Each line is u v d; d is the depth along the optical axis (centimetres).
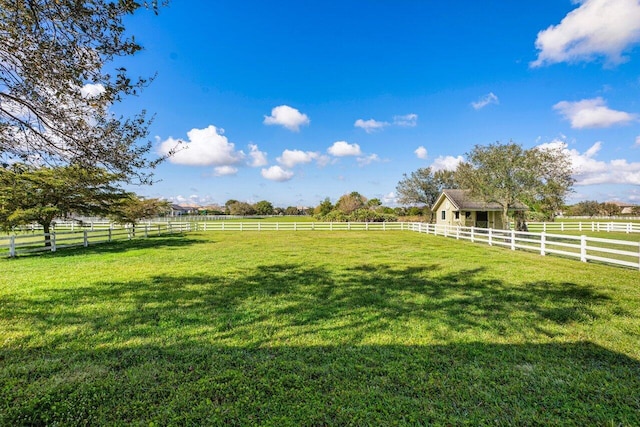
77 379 344
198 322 521
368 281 809
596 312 553
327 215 4744
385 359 392
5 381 338
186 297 661
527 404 302
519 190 1995
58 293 685
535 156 1967
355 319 534
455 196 2681
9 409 289
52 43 340
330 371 363
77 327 493
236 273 915
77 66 360
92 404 300
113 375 353
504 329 486
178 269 977
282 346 433
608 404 302
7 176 441
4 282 786
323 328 497
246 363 383
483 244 1698
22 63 344
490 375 352
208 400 306
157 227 2786
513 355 401
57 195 1444
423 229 2684
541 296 655
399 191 3819
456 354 405
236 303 622
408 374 356
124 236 2322
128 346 430
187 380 343
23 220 1364
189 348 425
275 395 315
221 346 432
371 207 4688
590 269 939
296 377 349
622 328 483
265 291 711
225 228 3253
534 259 1148
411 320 528
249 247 1622
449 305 605
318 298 658
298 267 1017
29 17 321
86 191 1483
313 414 285
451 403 303
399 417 283
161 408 295
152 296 666
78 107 395
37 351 412
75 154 411
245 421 277
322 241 1952
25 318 529
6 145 396
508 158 1986
